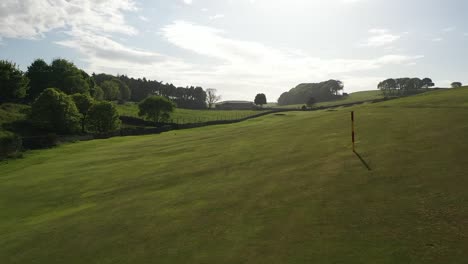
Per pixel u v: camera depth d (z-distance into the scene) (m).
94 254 12.53
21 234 16.11
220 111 164.75
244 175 19.56
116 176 25.64
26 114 77.81
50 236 15.11
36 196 23.39
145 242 12.77
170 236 12.92
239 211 14.27
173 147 36.78
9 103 91.62
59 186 25.20
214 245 11.62
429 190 13.09
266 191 16.14
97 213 17.28
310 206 13.53
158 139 50.22
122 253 12.20
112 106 85.94
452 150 17.03
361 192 14.05
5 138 46.91
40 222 17.69
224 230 12.68
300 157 21.19
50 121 75.38
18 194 24.52
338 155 19.94
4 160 42.97
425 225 10.69
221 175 20.55
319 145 23.44
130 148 42.19
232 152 27.03
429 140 19.47
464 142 17.91
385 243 10.05
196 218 14.28
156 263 11.05
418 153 17.55
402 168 15.88
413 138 20.55
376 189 14.09
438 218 10.97
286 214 13.17
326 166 18.27
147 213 15.91
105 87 163.12
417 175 14.72
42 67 112.31
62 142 59.03
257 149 26.27
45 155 45.88
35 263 12.66
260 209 14.11
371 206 12.65
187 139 43.94
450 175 14.08
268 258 10.24
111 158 35.44
